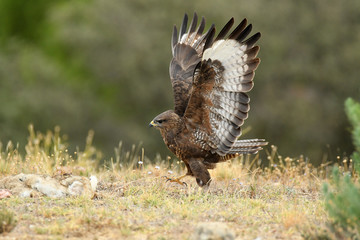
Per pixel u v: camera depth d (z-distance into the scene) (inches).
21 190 1114.1
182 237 863.1
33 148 1537.9
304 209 1039.6
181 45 1347.2
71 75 4872.0
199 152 1204.5
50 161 1385.3
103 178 1330.0
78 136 4030.5
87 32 4153.5
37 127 3865.7
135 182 1261.1
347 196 825.5
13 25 5753.0
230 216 976.3
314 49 3944.4
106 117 4188.0
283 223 940.0
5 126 3740.2
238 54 1152.2
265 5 3951.8
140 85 4033.0
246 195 1175.0
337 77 3809.1
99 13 4205.2
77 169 1350.9
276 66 3838.6
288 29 3932.1
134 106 4224.9
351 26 3944.4
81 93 4333.2
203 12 3966.5
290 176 1328.7
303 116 3732.8
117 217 961.5
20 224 931.3
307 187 1278.3
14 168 1341.0
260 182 1304.1
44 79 4256.9
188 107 1179.3
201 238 793.6
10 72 4165.8
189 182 1316.4
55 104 4047.7
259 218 981.2
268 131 3846.0
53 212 987.3
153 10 4168.3
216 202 1086.4
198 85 1148.5
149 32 4104.3
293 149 3742.6
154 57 4030.5
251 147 1214.3
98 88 4601.4
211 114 1181.7
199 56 1327.5
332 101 3818.9
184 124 1199.6
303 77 3890.3
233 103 1168.8
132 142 3956.7
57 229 893.8
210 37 1129.4
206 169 1204.5
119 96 4254.4
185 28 1359.5
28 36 5698.8
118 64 4097.0
